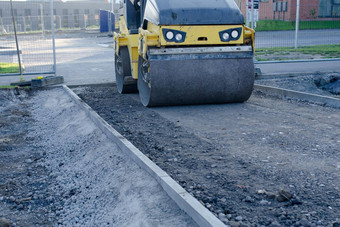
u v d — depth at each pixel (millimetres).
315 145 5500
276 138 5895
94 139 6570
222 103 8523
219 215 3699
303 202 3902
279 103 8484
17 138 7523
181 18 7707
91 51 23672
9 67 16125
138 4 9828
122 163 5273
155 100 8016
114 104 9148
